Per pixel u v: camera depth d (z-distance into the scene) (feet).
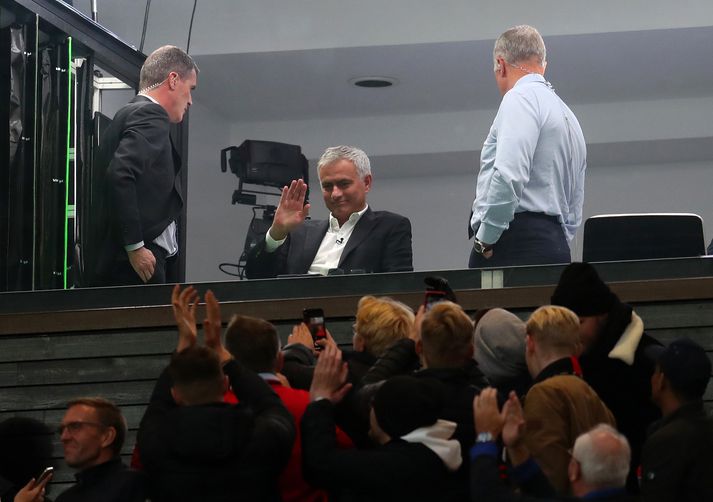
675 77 112.98
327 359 38.93
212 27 100.89
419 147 121.60
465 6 99.76
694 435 36.81
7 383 56.18
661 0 98.89
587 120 120.37
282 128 123.13
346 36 100.32
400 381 37.32
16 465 54.19
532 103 57.88
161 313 55.67
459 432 37.40
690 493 36.47
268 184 89.61
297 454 39.91
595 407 37.24
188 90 64.08
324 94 114.93
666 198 125.90
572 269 42.01
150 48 100.42
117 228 59.72
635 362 41.42
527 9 99.66
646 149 121.70
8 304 56.80
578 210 60.64
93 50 74.64
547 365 38.86
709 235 124.98
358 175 57.57
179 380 37.55
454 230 126.52
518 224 57.93
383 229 57.47
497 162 56.95
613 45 103.40
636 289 53.21
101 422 40.93
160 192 61.16
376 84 112.16
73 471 54.39
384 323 41.81
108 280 60.85
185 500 36.55
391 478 36.35
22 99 69.82
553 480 36.37
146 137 60.59
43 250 70.13
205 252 110.83
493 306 53.67
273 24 100.68
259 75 108.06
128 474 40.34
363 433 39.65
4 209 69.00
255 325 40.40
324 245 57.67
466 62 106.22
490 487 34.55
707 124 118.52
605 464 33.86
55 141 71.56
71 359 56.03
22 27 69.77
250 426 37.24
